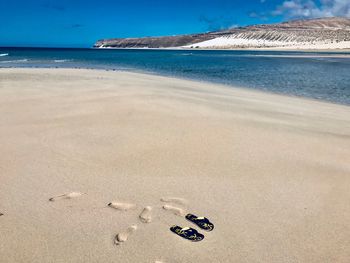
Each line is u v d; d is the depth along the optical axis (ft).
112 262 11.49
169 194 16.49
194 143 23.85
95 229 13.37
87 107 34.71
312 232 13.51
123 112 32.42
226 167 19.92
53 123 28.60
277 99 46.91
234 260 11.71
